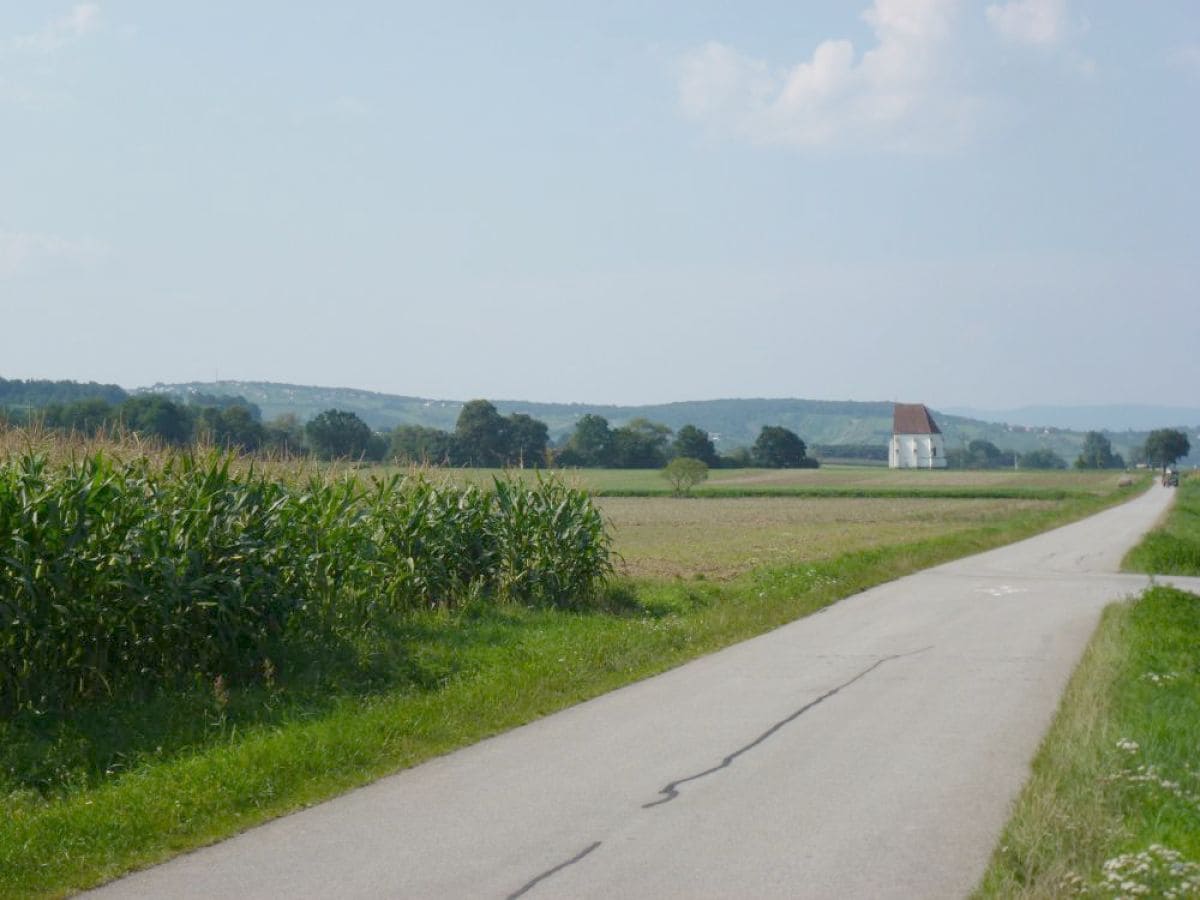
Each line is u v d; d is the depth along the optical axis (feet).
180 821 25.17
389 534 57.62
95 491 36.76
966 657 47.67
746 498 306.35
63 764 30.07
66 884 21.57
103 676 36.09
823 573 82.23
